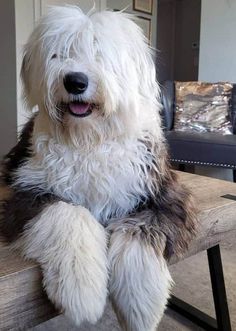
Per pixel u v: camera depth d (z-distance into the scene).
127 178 0.80
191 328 1.27
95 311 0.65
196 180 1.40
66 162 0.80
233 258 1.75
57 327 1.23
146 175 0.82
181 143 2.60
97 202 0.81
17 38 2.90
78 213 0.74
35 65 0.83
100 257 0.69
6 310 0.63
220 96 3.09
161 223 0.77
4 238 0.75
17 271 0.64
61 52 0.79
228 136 2.76
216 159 2.55
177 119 3.07
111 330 1.21
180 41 6.71
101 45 0.79
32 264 0.66
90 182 0.80
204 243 0.96
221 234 1.04
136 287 0.69
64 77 0.75
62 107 0.79
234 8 3.45
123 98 0.80
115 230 0.75
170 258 0.79
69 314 0.63
